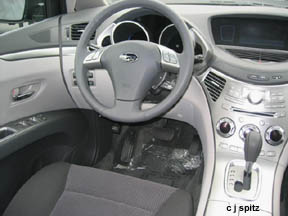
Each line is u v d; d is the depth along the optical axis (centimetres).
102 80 163
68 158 184
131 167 202
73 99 178
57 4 192
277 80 137
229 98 141
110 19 163
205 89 146
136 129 213
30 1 181
